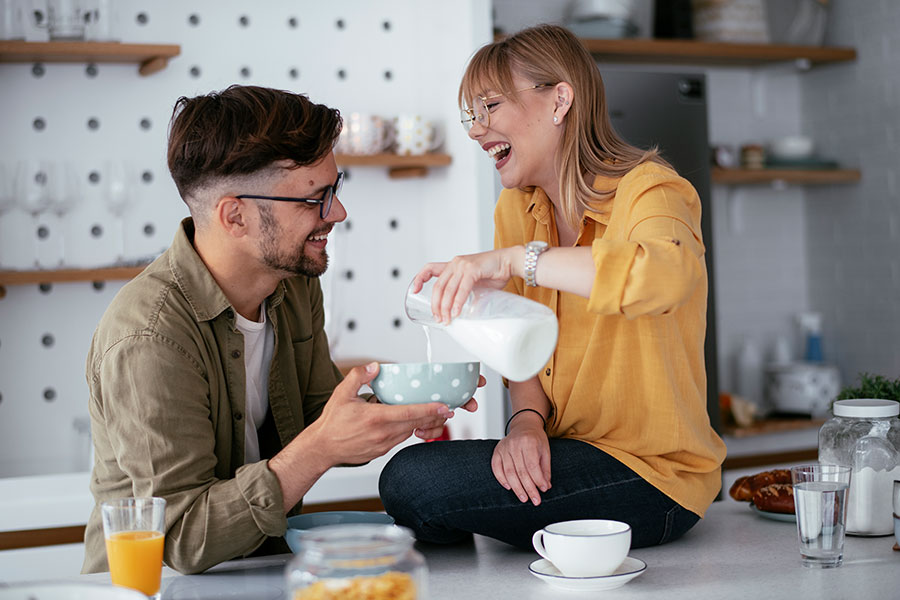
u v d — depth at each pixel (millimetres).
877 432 1562
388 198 3365
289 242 1553
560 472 1488
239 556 1515
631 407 1523
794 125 4246
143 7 3090
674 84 3287
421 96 3342
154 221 3131
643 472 1487
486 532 1506
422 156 3084
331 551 949
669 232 1352
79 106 3045
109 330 1485
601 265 1281
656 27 3809
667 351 1506
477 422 2922
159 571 1233
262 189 1514
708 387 3336
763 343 4215
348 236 3318
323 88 3291
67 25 2842
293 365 1777
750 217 4203
